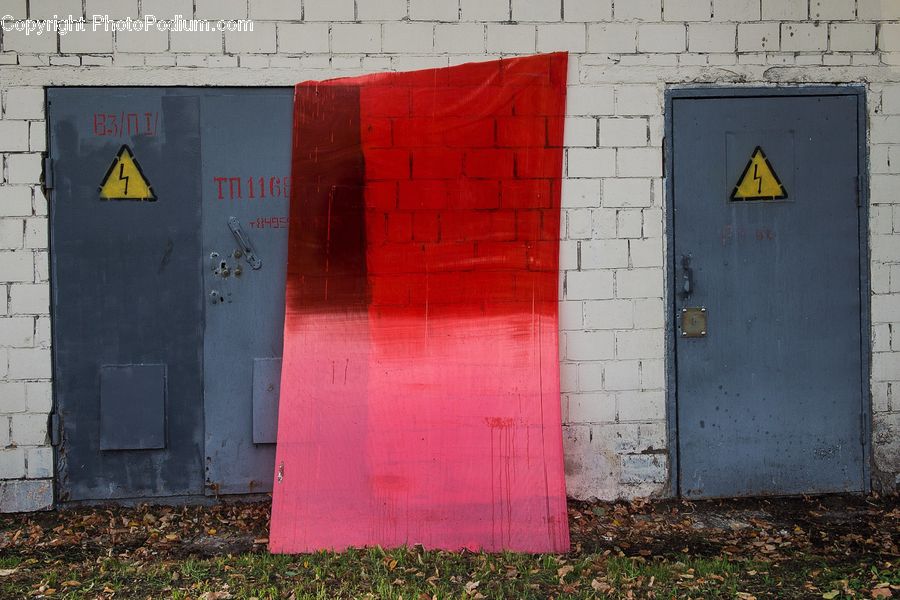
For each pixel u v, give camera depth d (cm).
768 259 540
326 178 511
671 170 534
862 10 539
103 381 516
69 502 518
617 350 537
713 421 543
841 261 544
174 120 513
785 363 543
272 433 524
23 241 508
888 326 548
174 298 519
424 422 495
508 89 519
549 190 520
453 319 511
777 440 545
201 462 524
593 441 538
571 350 535
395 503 484
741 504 538
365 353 504
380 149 513
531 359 509
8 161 505
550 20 524
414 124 515
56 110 507
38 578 430
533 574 438
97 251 513
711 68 533
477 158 516
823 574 435
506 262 516
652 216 534
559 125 521
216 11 510
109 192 512
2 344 509
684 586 422
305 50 514
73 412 516
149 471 522
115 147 511
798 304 543
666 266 536
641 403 539
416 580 430
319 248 510
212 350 521
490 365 506
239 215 520
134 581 427
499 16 521
